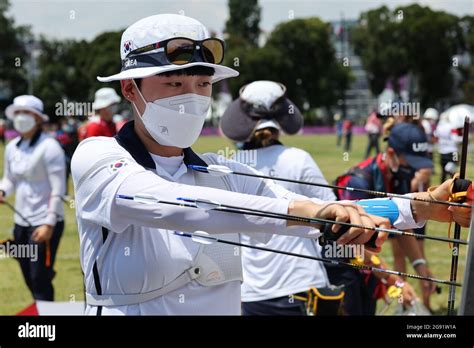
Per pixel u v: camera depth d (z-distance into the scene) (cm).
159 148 242
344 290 454
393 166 506
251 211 203
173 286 234
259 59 5781
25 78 6931
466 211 223
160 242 231
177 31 233
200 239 208
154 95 233
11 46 6912
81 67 5275
